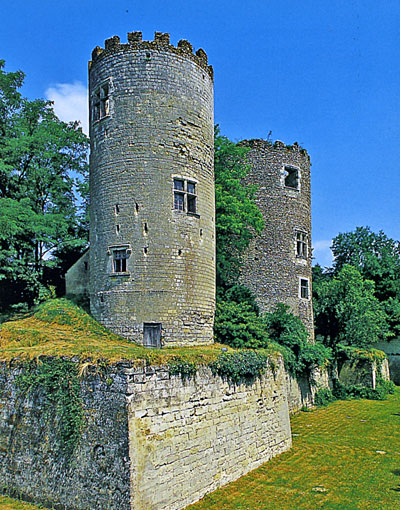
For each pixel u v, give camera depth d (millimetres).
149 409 11500
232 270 26828
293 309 29484
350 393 32531
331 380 32188
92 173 19766
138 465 10812
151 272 17797
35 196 27281
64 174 28938
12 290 25141
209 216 20016
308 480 14367
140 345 17297
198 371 13398
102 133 19188
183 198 18938
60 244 25922
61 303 19547
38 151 26297
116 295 17969
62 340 16203
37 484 12180
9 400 13430
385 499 12906
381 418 24453
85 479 11273
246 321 19953
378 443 19125
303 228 31000
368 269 49531
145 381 11516
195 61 19969
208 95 20719
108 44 19422
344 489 13617
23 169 26922
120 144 18641
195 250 18891
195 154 19453
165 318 17641
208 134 20453
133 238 18000
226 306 20750
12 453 12945
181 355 13125
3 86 26359
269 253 29141
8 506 11930
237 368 15031
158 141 18516
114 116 18875
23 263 24609
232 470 14266
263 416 16547
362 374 33656
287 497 12922
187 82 19484
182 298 18156
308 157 32375
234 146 26656
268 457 16469
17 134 26141
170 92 18938
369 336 35625
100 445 11188
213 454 13500
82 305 20609
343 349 34531
